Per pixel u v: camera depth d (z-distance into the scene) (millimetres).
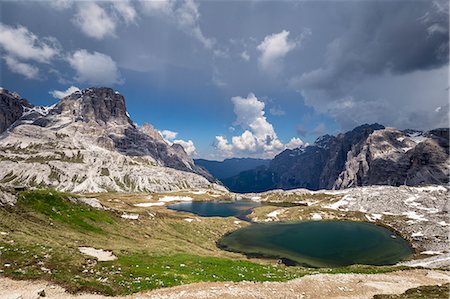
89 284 38406
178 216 171625
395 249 131125
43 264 44719
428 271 72125
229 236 151125
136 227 113125
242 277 51219
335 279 53844
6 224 67562
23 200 88562
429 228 161000
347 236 154000
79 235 79750
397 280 58750
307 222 192625
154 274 48031
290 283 48250
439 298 41500
